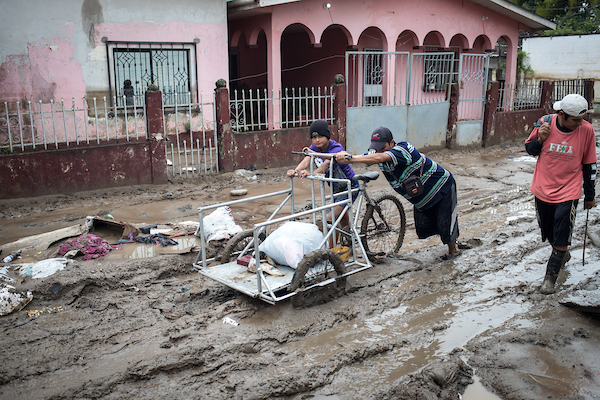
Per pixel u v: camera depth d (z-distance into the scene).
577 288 4.89
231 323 4.13
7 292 4.39
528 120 15.62
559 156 4.58
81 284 4.75
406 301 4.66
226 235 5.98
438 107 12.92
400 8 14.98
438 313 4.43
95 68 10.91
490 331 4.11
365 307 4.47
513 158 12.53
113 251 5.71
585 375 3.46
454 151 13.38
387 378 3.47
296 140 10.91
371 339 3.96
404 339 3.95
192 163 9.59
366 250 5.38
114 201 8.14
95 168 8.47
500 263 5.52
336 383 3.40
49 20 10.22
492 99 13.89
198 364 3.54
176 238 6.18
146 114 8.88
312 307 4.42
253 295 4.07
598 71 25.12
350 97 16.48
